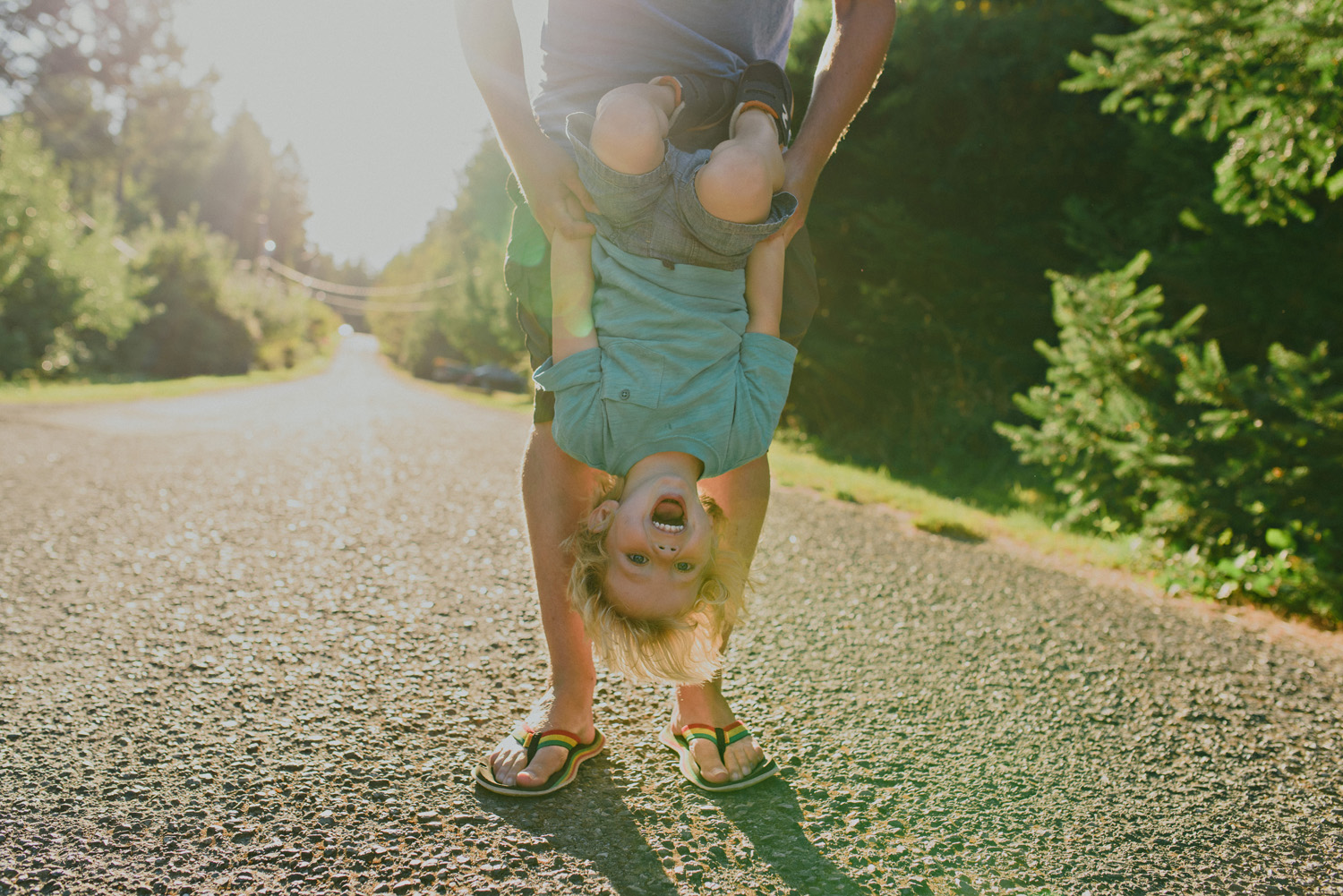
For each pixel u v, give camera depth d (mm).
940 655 2617
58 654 2297
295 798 1619
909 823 1636
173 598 2834
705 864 1463
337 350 97062
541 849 1479
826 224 10031
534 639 2539
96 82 37188
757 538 1778
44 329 19531
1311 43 3445
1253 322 5922
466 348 37062
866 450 9891
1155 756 1996
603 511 1493
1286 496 3783
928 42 9250
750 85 1652
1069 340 4812
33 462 5902
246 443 8070
